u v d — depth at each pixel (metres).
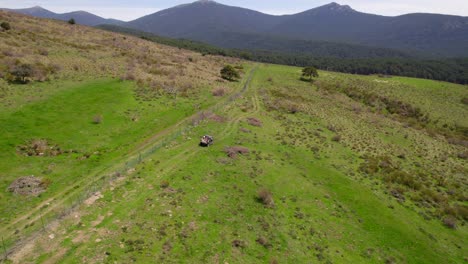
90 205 25.11
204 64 109.06
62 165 30.97
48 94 44.88
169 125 46.25
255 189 32.34
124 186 28.58
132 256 20.30
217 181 32.00
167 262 20.42
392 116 85.50
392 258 27.12
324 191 36.19
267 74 115.94
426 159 55.09
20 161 29.75
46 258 19.28
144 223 23.66
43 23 100.00
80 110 43.00
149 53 99.25
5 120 34.81
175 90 62.19
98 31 119.56
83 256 19.69
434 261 28.08
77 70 59.47
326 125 62.53
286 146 47.25
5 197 24.88
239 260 22.08
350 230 29.73
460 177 48.78
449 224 34.25
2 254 19.30
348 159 47.53
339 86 107.38
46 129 36.00
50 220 22.94
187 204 27.05
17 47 62.03
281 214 29.31
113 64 70.38
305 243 26.08
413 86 113.88
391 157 52.12
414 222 33.72
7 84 44.56
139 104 50.47
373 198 36.88
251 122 53.66
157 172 31.83
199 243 22.77
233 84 84.94
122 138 39.19
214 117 52.31
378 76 133.62
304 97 85.62
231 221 26.20
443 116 88.69
